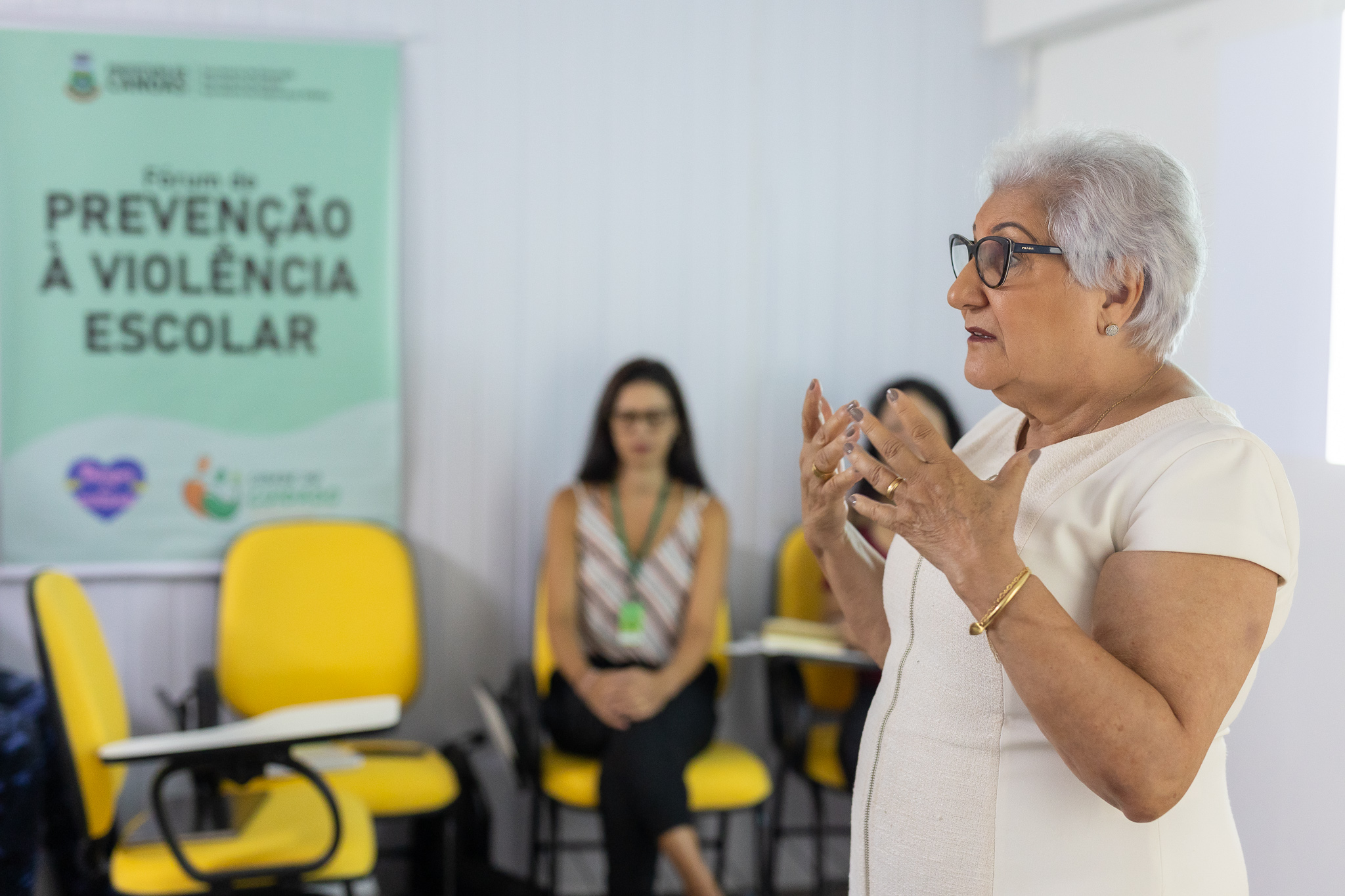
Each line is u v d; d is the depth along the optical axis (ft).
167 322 9.43
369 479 9.80
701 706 8.80
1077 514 3.07
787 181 10.57
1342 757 4.59
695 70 10.33
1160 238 3.01
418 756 8.78
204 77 9.39
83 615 7.57
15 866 7.62
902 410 2.86
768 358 10.61
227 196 9.47
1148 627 2.76
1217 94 7.84
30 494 9.26
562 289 10.16
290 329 9.62
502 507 10.12
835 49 10.61
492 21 9.91
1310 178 5.70
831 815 10.66
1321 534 4.92
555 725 8.87
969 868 3.18
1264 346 5.86
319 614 9.26
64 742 6.63
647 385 9.23
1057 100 10.44
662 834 8.00
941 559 2.80
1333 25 5.49
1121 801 2.70
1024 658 2.70
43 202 9.18
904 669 3.50
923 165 10.87
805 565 10.15
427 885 9.34
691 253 10.40
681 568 9.20
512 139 10.00
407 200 9.86
